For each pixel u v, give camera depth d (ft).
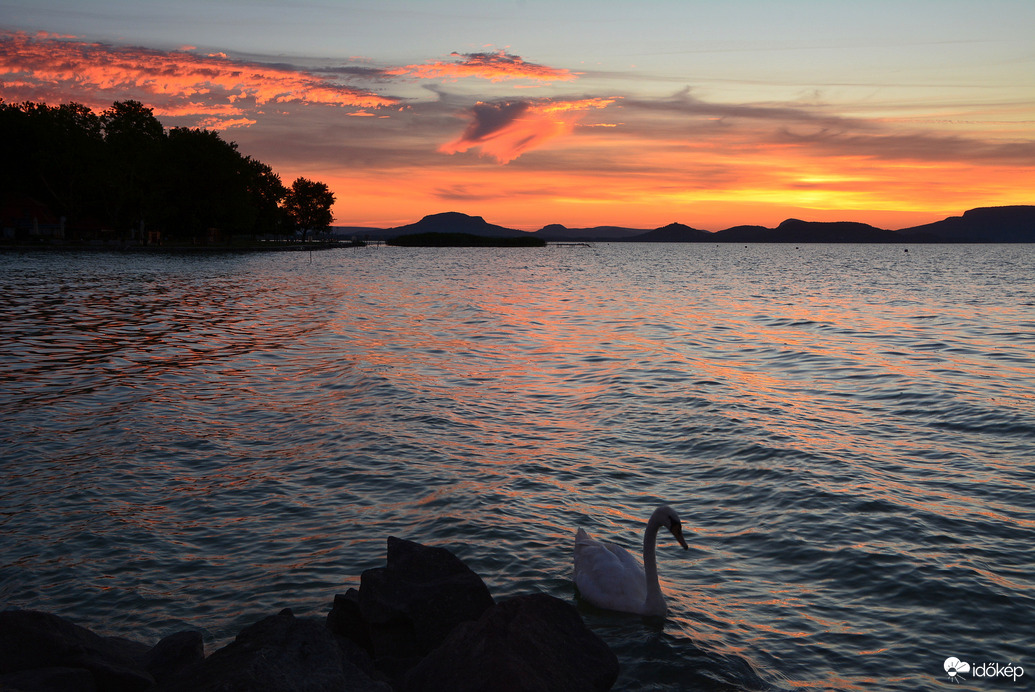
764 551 31.45
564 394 62.85
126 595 27.27
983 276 313.94
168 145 394.11
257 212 456.04
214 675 17.60
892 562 29.94
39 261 260.01
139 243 379.76
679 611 26.48
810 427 50.93
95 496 37.65
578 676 20.27
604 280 270.67
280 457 44.37
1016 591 27.50
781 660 23.38
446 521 34.40
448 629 22.80
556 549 31.65
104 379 67.82
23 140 360.28
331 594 27.27
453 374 71.97
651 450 46.03
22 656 18.62
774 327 116.78
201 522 34.50
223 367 74.79
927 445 46.50
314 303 152.56
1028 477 40.14
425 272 307.17
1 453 44.57
